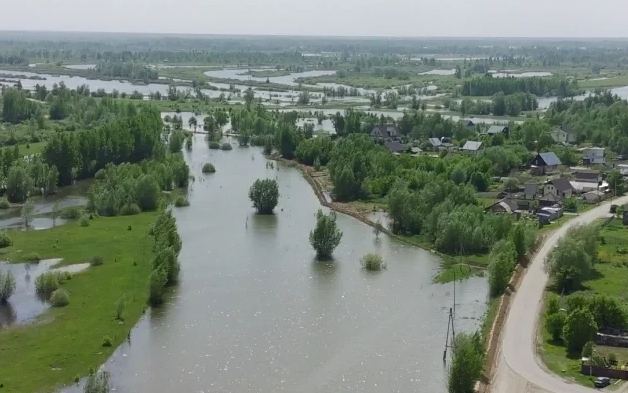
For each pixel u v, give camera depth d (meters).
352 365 123.25
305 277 165.75
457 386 111.38
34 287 156.00
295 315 144.00
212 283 160.75
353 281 163.75
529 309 144.00
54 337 131.88
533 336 131.38
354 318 143.00
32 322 138.38
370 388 115.50
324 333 135.88
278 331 136.50
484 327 136.25
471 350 113.06
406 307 148.75
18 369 119.62
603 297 133.00
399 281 164.38
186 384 116.62
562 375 115.81
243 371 121.06
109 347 129.00
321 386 116.25
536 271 166.75
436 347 130.00
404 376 119.38
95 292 153.25
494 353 124.50
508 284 157.50
